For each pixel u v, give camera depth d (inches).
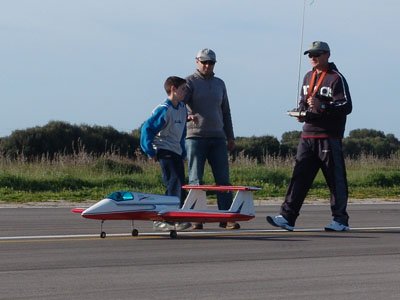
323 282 798.5
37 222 1378.0
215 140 1321.4
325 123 1241.4
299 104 1259.8
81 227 1288.1
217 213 1118.4
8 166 2506.2
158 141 1210.6
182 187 1203.9
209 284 781.9
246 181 2517.2
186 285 775.1
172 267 876.6
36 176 2299.5
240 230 1253.1
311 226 1355.8
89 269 856.3
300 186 1256.2
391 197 2349.9
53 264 887.1
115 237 1139.9
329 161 1248.2
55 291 739.4
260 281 799.7
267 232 1229.1
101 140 4717.0
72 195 2082.9
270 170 2662.4
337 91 1231.5
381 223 1444.4
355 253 1000.2
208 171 2529.5
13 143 4458.7
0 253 966.4
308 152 1258.6
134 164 2773.1
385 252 1012.5
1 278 800.3
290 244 1077.1
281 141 5216.5
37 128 4611.2
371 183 2672.2
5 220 1419.8
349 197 2332.7
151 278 808.9
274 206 1877.5
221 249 1019.9
